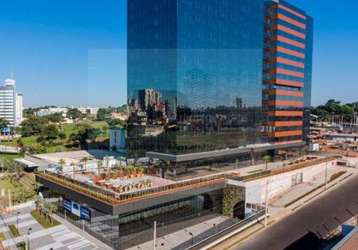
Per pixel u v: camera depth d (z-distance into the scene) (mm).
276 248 44625
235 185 58781
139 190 48438
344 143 149125
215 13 71000
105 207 44156
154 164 65312
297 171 79125
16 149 126812
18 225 52719
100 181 53625
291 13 97562
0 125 176500
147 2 67188
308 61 109062
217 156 71438
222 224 54312
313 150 118938
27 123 164375
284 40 94500
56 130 146375
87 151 111875
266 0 89750
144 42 67750
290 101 99375
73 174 61188
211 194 59375
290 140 100438
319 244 48031
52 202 60531
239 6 79000
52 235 48906
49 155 102750
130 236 47000
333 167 100875
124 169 63906
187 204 55969
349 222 56469
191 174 65188
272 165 83250
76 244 45781
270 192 67875
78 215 52656
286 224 53500
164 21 63406
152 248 44219
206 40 68375
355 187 76875
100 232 47812
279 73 93062
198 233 50000
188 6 63562
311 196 69875
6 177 88500
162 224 51781
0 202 65125
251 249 43906
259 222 53906
